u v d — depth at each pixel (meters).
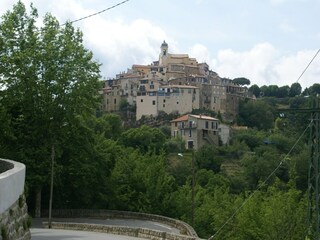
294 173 52.28
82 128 51.53
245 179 100.19
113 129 112.25
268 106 189.12
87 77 49.38
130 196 59.94
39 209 48.94
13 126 48.50
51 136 49.00
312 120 30.27
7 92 46.62
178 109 181.38
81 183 52.41
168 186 63.34
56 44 48.59
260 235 45.25
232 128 171.62
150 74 197.88
